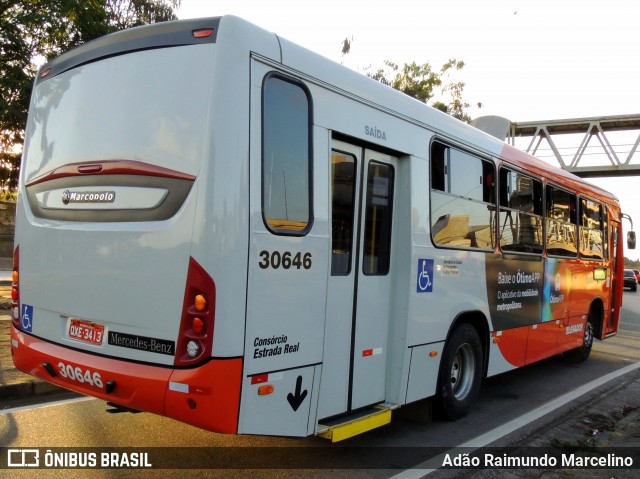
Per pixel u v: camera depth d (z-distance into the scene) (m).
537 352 7.43
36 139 4.51
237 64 3.39
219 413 3.23
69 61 4.32
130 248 3.57
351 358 4.34
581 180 9.20
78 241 3.89
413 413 5.68
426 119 5.17
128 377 3.47
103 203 3.77
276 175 3.56
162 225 3.44
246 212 3.34
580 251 8.89
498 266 6.34
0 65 9.36
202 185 3.30
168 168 3.46
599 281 9.80
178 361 3.31
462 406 5.77
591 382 8.03
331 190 4.05
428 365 5.12
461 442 5.12
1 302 11.45
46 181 4.24
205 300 3.24
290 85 3.73
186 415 3.27
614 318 10.85
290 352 3.65
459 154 5.71
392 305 4.84
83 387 3.80
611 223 10.52
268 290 3.48
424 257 5.02
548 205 7.74
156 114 3.60
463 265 5.64
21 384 5.69
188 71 3.50
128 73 3.82
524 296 6.97
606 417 6.27
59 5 9.02
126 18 11.26
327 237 3.93
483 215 6.11
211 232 3.25
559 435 5.54
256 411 3.42
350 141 4.31
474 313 5.91
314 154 3.85
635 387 7.86
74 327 3.94
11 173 10.47
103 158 3.83
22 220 4.48
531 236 7.21
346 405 4.29
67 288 3.95
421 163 5.04
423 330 5.00
